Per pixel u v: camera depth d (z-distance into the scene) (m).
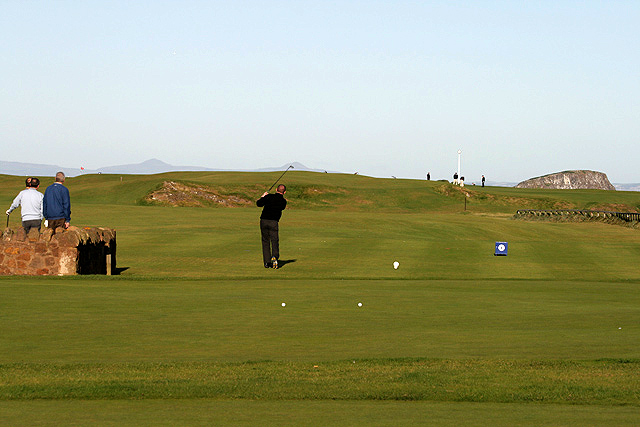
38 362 9.15
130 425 6.25
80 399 7.39
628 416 6.71
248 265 27.02
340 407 7.07
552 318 13.45
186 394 7.53
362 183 119.88
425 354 9.83
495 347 10.40
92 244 23.73
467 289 18.52
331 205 105.44
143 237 36.22
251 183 109.81
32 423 6.33
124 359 9.39
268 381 8.09
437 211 102.38
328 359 9.45
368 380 8.17
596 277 25.28
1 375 8.30
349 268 26.16
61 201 22.84
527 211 87.31
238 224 47.97
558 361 9.18
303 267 26.41
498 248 30.41
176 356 9.62
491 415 6.73
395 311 14.30
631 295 17.48
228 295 16.75
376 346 10.45
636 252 31.75
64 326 12.07
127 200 99.69
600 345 10.57
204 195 101.81
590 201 109.00
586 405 7.25
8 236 22.61
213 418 6.54
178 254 30.03
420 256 29.69
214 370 8.63
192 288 18.28
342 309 14.53
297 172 133.38
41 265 22.41
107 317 13.12
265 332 11.68
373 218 60.91
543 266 27.59
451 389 7.80
